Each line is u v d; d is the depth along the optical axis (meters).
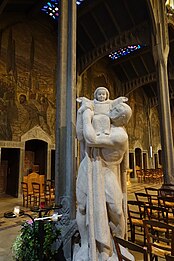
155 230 3.89
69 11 4.77
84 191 2.76
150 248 2.87
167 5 11.09
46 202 7.32
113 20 11.54
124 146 2.68
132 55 15.12
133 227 4.31
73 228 3.54
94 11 11.54
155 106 20.55
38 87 11.90
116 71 17.33
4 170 11.52
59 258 3.35
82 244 2.80
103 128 2.68
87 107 2.81
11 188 10.95
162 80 9.61
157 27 10.08
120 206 2.63
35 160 12.83
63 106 4.27
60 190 3.92
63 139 4.14
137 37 11.21
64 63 4.48
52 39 13.11
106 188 2.62
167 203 5.80
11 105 10.67
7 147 10.24
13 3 10.80
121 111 2.62
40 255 2.83
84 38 13.12
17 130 10.72
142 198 9.04
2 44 10.82
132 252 3.88
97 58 13.04
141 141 19.03
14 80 10.98
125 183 2.91
